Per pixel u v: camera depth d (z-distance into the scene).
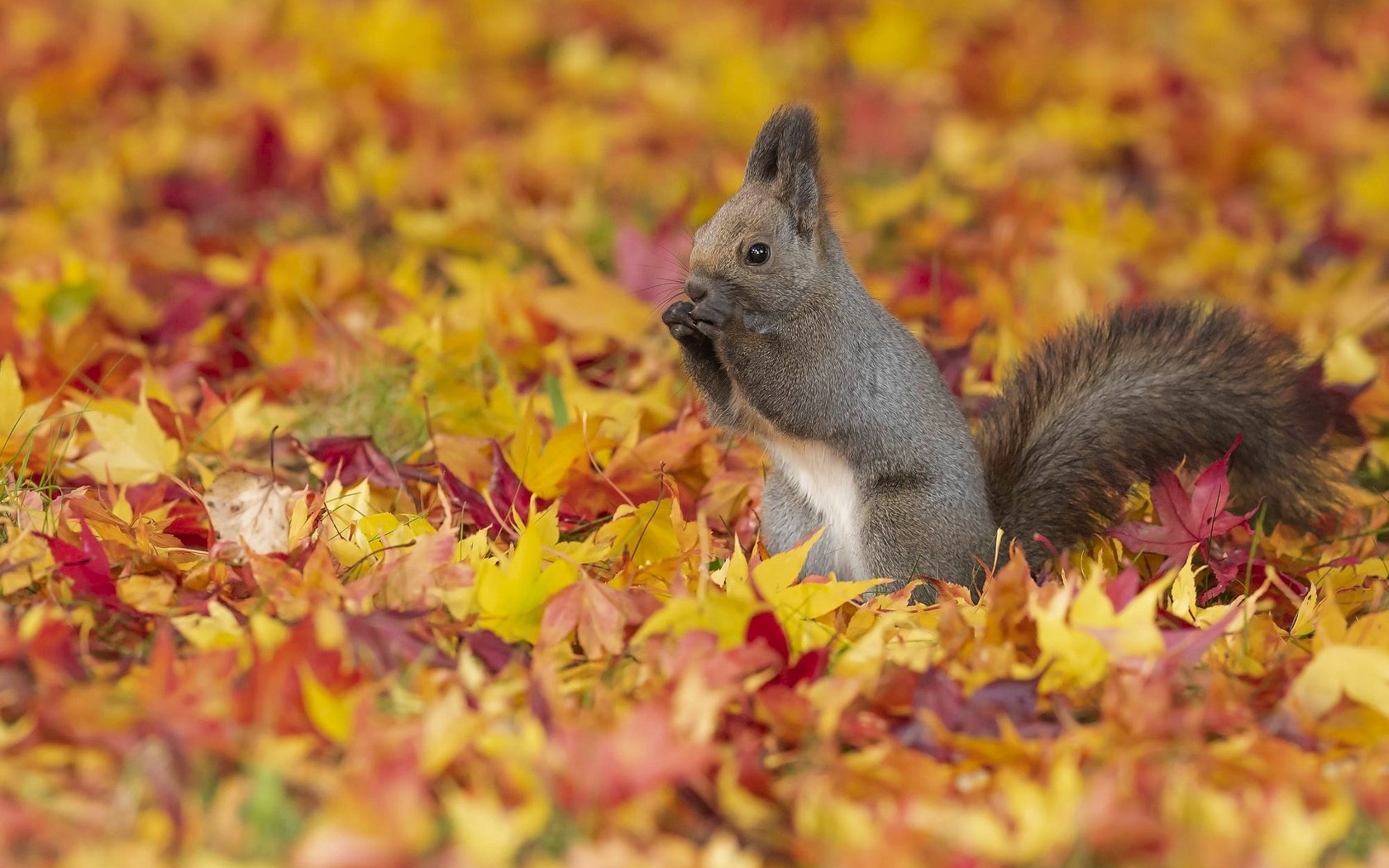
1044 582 9.32
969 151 19.62
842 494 9.70
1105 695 6.89
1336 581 8.81
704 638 6.92
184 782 5.87
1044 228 16.66
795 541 9.77
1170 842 5.66
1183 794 5.89
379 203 17.28
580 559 8.32
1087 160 20.39
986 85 22.19
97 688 6.38
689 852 5.61
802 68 23.78
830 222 9.88
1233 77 23.30
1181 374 9.73
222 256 15.34
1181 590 8.15
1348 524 10.19
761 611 7.06
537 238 16.55
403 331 11.93
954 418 9.67
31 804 5.69
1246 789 6.31
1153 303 10.44
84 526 7.73
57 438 9.85
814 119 9.58
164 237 15.79
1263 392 9.67
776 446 9.88
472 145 19.36
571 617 7.41
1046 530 9.56
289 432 11.12
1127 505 9.80
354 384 11.53
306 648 6.46
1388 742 6.63
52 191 16.94
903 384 9.57
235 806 5.70
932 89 22.97
